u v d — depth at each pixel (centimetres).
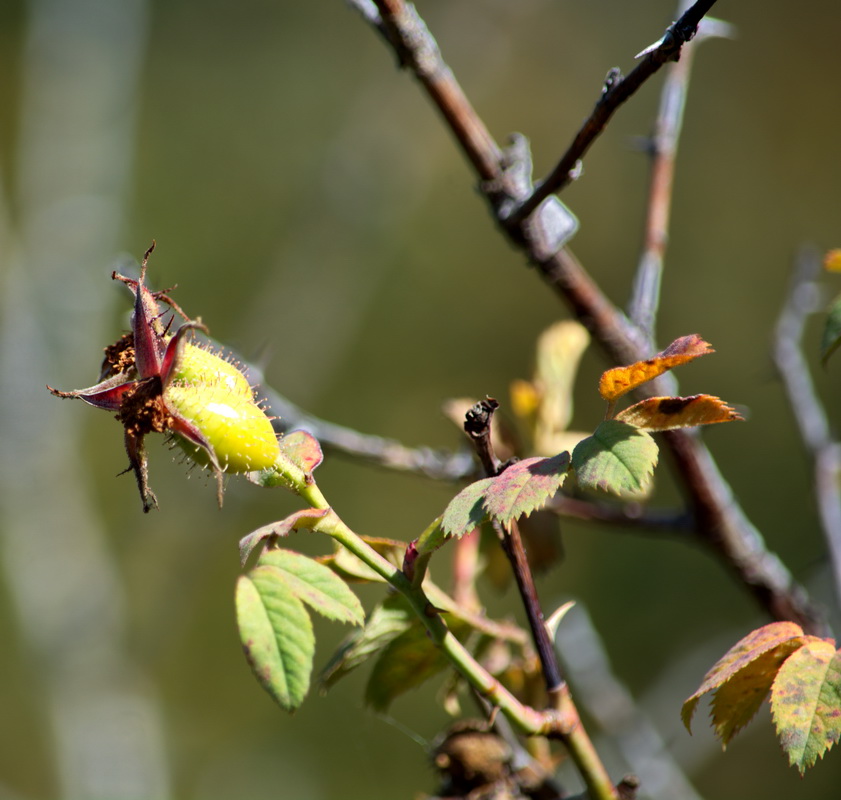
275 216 1645
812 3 1455
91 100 1302
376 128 1270
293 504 1341
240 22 1766
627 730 511
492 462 265
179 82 1728
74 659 1084
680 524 441
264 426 264
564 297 401
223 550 1333
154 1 1739
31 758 1177
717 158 1424
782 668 247
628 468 236
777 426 1189
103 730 1054
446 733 359
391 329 1495
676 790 502
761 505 1156
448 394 1484
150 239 1609
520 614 1127
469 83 1448
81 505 1152
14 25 1734
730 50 1461
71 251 1235
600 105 300
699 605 1099
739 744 855
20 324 1182
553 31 1636
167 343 273
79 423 1229
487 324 1508
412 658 327
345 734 1126
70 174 1269
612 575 1134
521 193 389
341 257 1216
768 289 1363
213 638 1311
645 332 413
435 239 1530
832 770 846
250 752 1166
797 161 1415
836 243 1373
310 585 240
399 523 1362
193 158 1677
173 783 1209
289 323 1189
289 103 1725
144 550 1128
